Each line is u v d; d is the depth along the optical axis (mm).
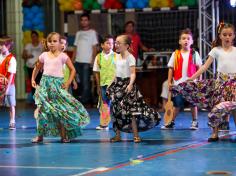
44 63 10031
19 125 13414
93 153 8688
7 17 21844
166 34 19125
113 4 17250
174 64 12195
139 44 17078
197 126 12094
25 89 21922
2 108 18703
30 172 7176
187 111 16281
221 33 9875
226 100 9844
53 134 10062
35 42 18875
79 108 10109
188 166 7363
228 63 9859
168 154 8438
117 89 9984
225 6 17000
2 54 12438
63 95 9992
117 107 9977
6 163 7883
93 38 16766
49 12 19062
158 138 10500
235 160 7805
